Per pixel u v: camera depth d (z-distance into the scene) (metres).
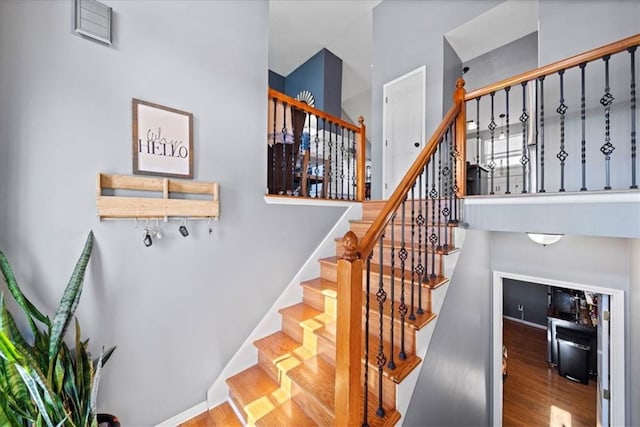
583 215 1.67
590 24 2.44
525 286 6.68
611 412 2.29
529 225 1.87
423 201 2.55
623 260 2.25
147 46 1.62
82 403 1.22
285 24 4.83
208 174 1.89
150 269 1.64
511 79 2.06
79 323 1.40
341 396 1.20
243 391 1.83
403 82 4.15
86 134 1.41
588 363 4.38
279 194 2.39
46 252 1.30
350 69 6.38
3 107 1.20
